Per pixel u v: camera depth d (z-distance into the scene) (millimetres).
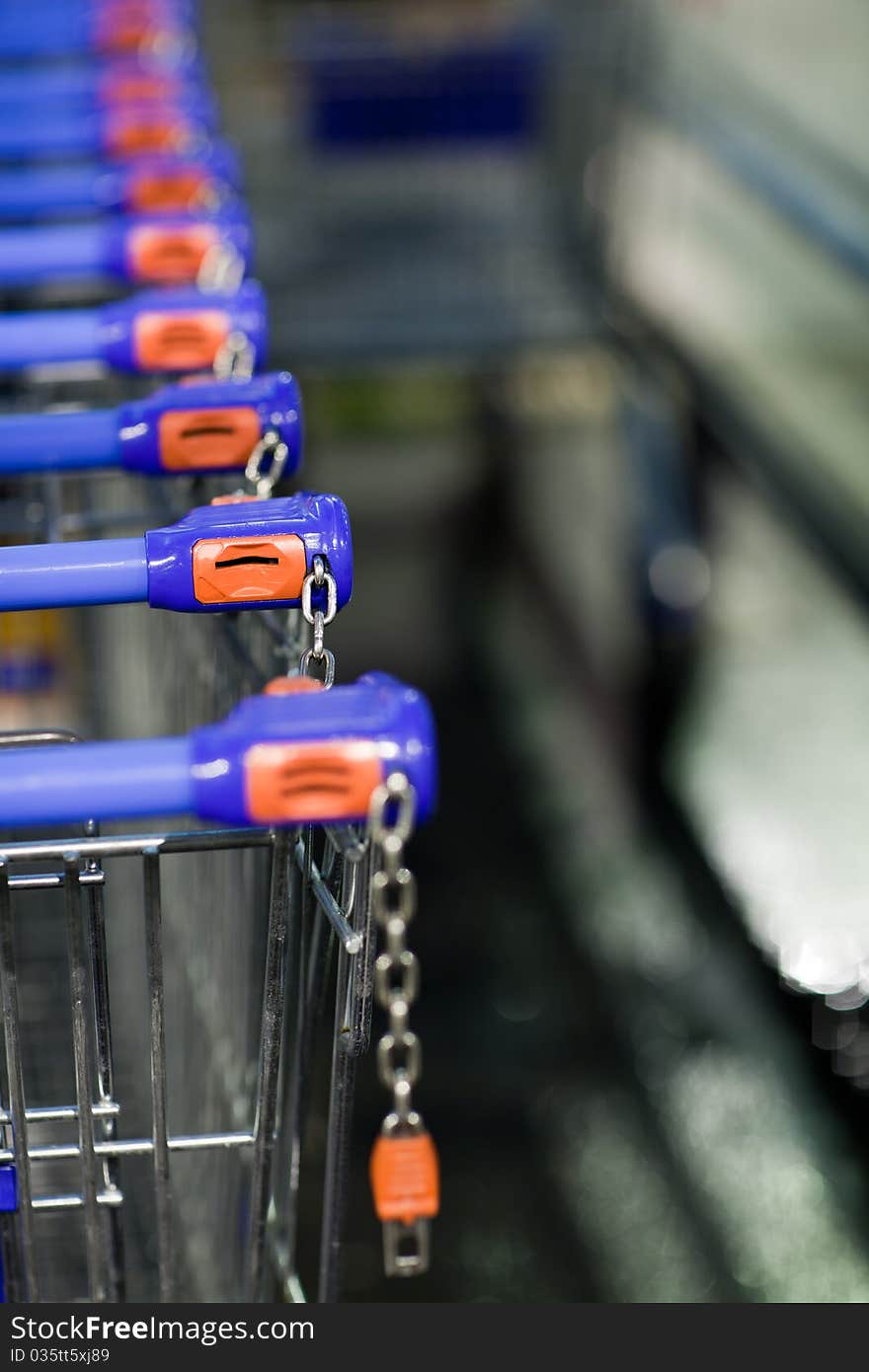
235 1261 1526
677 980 3602
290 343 4125
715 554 4621
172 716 1866
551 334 4211
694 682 4203
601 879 3967
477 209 4535
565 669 4938
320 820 909
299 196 4609
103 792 884
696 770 4090
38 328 1570
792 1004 3361
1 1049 1608
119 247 1887
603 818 4230
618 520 4512
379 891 920
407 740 901
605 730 4480
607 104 4211
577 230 4344
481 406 6215
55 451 1354
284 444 1384
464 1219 2932
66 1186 1630
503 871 4004
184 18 3787
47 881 1038
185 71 3285
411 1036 984
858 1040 3217
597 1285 2797
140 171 2230
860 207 3686
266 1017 1102
